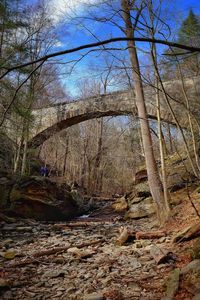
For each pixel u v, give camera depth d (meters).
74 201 19.61
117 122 22.17
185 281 5.45
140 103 12.46
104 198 29.03
